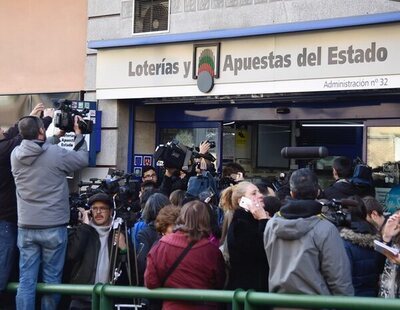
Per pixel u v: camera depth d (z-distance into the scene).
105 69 12.30
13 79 13.83
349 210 5.98
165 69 11.60
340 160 8.20
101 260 7.03
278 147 11.53
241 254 5.84
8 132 7.59
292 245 5.27
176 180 8.91
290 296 5.14
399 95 9.98
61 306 7.57
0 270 7.28
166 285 5.88
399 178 9.95
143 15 12.05
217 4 11.24
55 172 7.00
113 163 12.27
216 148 11.84
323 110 10.64
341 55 9.88
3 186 7.29
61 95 13.09
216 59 11.04
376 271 5.88
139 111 12.52
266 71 10.56
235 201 6.00
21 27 13.80
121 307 6.82
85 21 12.97
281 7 10.60
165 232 6.46
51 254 7.02
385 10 9.64
